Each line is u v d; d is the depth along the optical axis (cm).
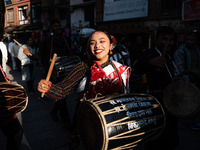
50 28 340
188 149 274
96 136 131
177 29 1001
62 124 356
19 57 545
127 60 290
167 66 215
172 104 199
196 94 197
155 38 225
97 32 154
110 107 130
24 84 689
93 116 131
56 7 1752
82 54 298
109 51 166
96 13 1409
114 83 155
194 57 340
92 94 155
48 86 140
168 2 1040
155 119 143
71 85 153
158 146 194
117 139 125
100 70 153
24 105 196
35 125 350
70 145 170
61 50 336
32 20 2155
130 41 432
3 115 180
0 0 189
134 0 1174
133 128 130
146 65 195
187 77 315
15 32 2180
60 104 326
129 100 141
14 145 189
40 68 1066
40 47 341
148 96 154
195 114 192
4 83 178
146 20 1129
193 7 898
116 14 1284
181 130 342
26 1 2159
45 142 291
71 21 1648
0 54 235
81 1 1559
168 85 203
